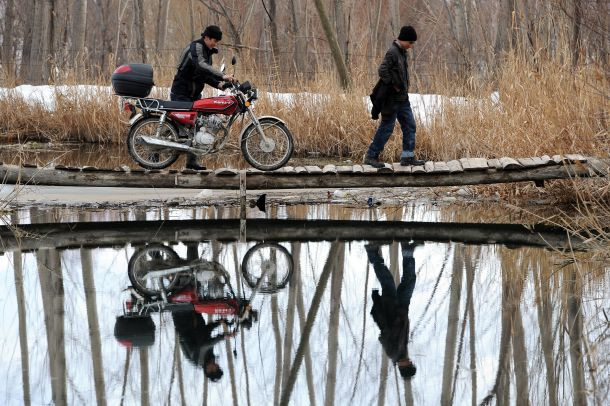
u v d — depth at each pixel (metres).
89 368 7.61
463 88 19.19
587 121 15.27
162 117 13.55
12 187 16.05
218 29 13.66
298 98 22.19
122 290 10.17
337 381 7.33
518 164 14.23
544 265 11.28
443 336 8.53
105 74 27.38
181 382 7.30
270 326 8.90
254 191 16.66
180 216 14.62
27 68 38.53
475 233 13.50
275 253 12.12
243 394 7.08
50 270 11.00
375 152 14.64
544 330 8.63
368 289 10.29
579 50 16.50
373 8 43.78
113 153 22.20
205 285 10.51
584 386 7.18
